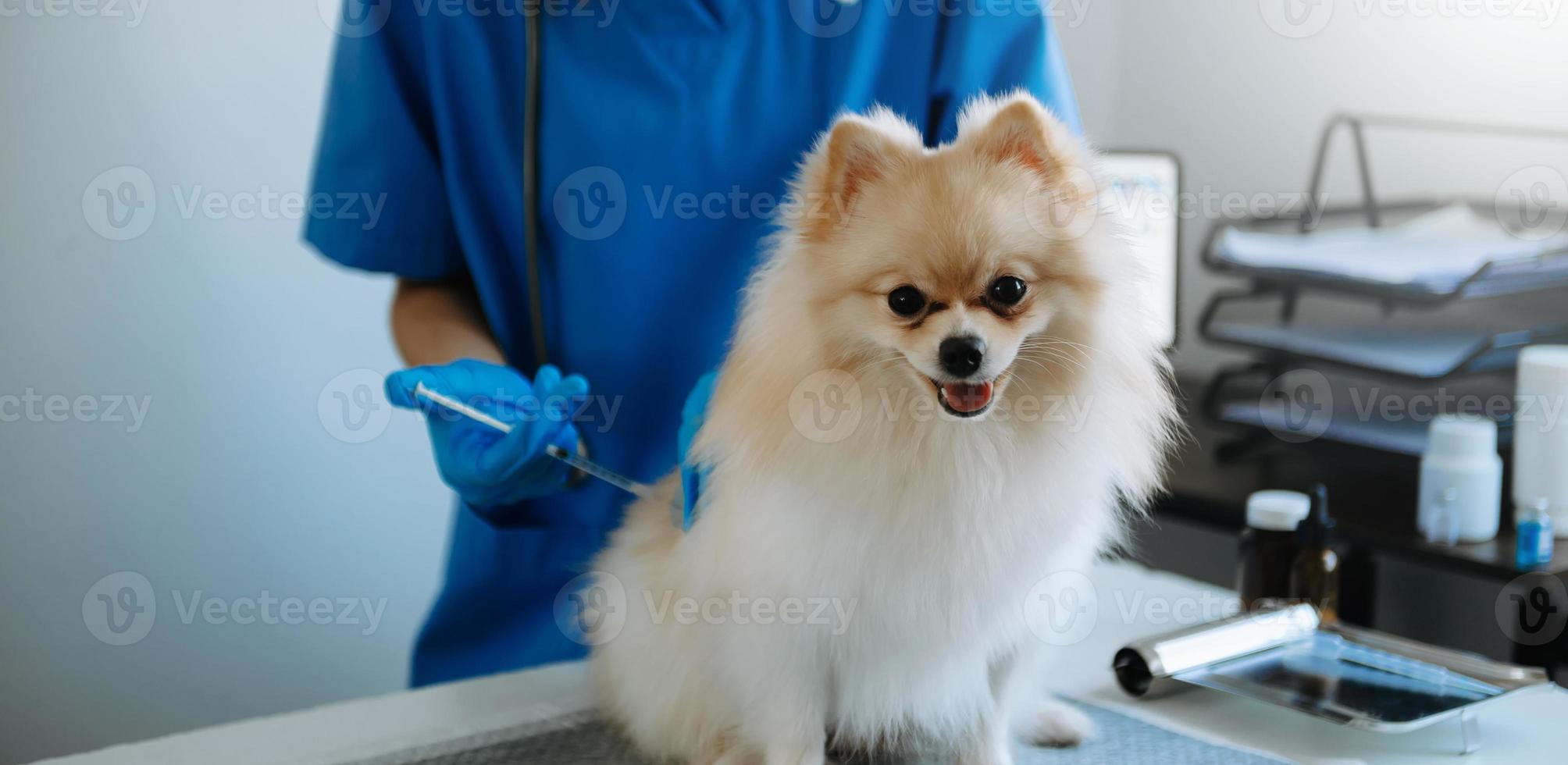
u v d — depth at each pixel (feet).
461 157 5.27
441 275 5.73
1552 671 5.96
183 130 7.94
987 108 3.73
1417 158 8.32
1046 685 4.35
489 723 4.16
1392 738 3.93
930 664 3.46
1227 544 7.13
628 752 3.93
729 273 5.38
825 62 5.27
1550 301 7.70
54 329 7.75
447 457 4.58
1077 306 3.31
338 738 4.04
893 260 3.20
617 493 5.52
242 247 8.29
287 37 8.17
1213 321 9.57
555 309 5.44
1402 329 8.16
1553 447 6.25
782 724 3.53
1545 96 7.52
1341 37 8.55
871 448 3.23
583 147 5.17
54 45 7.45
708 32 5.15
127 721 8.34
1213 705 4.28
